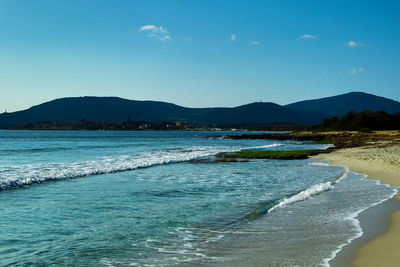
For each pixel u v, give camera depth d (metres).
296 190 15.59
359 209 10.84
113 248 7.57
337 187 15.73
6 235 8.47
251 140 108.69
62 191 14.90
